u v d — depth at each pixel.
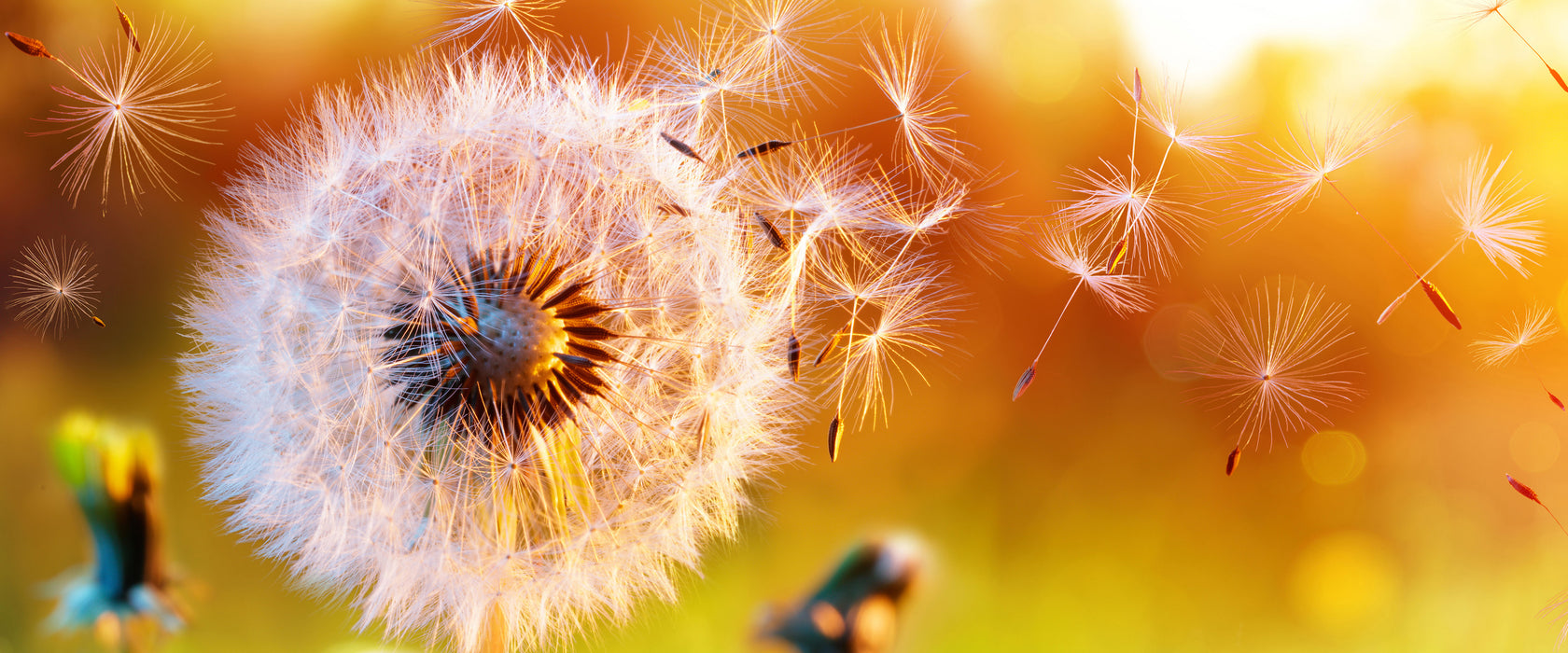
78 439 0.24
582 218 0.23
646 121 0.23
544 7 0.23
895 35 0.26
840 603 0.24
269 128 0.28
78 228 0.29
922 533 0.28
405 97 0.23
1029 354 0.30
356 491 0.23
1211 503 0.29
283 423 0.23
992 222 0.28
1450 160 0.28
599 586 0.23
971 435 0.29
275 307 0.23
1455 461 0.30
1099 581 0.28
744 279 0.23
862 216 0.23
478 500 0.22
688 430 0.23
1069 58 0.30
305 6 0.29
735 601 0.26
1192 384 0.30
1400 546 0.29
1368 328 0.30
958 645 0.27
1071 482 0.29
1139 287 0.28
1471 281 0.30
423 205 0.23
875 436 0.29
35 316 0.27
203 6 0.30
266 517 0.23
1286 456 0.30
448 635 0.23
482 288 0.22
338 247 0.23
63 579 0.25
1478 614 0.28
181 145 0.28
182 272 0.28
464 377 0.22
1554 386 0.29
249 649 0.25
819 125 0.25
